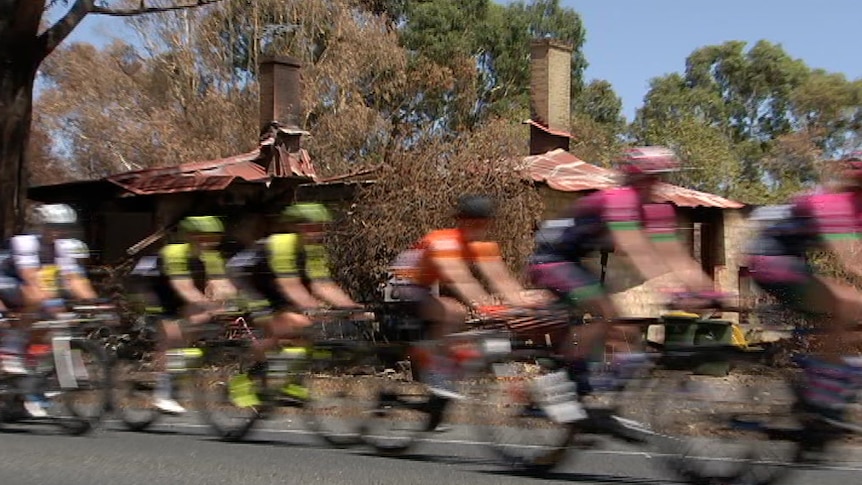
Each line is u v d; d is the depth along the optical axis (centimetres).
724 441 586
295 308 761
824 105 4447
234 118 2908
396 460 681
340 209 1457
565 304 621
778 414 576
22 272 819
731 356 593
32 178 3438
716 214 1803
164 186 1708
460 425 744
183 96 3014
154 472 650
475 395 664
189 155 2747
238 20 3000
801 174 3609
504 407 652
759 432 579
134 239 1802
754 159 4612
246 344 780
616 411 606
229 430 784
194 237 820
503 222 1267
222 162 1831
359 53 2942
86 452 722
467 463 666
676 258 613
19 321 829
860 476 607
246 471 647
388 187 1328
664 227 615
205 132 2898
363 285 1317
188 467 662
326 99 2886
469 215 678
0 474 652
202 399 798
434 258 671
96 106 3272
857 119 4378
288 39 2917
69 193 1797
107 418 813
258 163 1828
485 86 4141
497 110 3856
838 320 575
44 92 3356
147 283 837
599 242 609
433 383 680
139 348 884
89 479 634
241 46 3064
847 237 574
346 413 731
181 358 806
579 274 620
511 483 601
